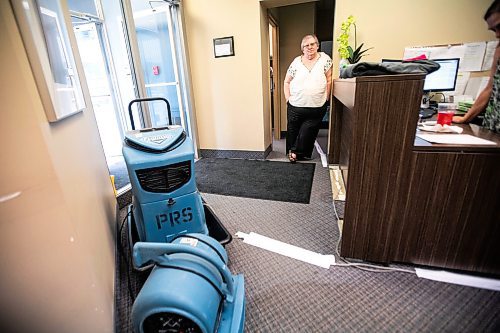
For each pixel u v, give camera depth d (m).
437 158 1.16
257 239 1.70
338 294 1.23
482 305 1.14
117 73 3.51
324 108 3.05
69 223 0.78
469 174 1.15
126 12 2.35
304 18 3.99
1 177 0.66
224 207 2.17
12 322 0.76
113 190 2.01
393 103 1.14
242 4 2.94
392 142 1.19
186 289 0.85
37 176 0.71
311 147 3.26
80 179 1.06
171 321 0.84
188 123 3.49
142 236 1.41
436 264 1.32
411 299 1.18
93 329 0.89
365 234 1.37
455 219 1.22
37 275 0.76
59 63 1.03
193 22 3.15
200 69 3.33
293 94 3.09
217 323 0.92
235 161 3.43
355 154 1.26
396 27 2.48
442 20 2.36
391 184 1.25
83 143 1.29
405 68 1.20
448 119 1.43
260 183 2.65
